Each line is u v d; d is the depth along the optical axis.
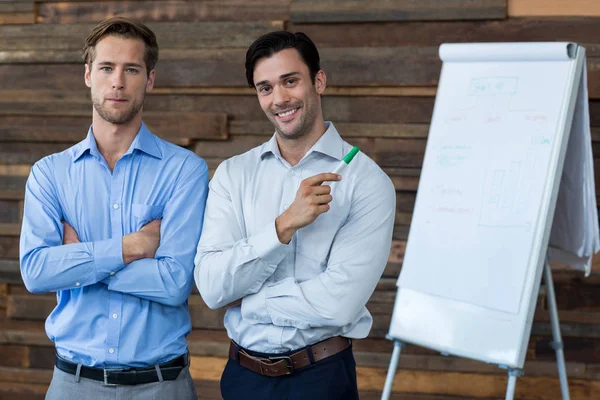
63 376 2.04
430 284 2.46
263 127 3.21
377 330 3.17
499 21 3.05
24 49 3.34
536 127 2.39
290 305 1.89
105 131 2.08
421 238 2.53
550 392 3.07
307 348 1.92
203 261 1.96
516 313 2.28
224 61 3.21
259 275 1.90
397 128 3.12
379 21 3.12
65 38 3.31
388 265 3.16
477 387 3.12
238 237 2.00
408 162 3.14
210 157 3.27
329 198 1.83
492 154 2.45
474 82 2.55
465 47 2.57
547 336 3.08
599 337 3.04
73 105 3.30
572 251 2.51
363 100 3.17
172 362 2.06
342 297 1.89
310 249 1.95
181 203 2.06
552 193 2.31
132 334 2.02
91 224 2.06
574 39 3.02
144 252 2.01
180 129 3.23
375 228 1.96
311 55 1.97
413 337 2.48
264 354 1.94
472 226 2.42
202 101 3.27
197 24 3.23
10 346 3.38
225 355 3.23
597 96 2.99
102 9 3.30
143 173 2.09
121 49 2.01
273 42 1.93
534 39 3.04
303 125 1.96
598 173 3.02
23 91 3.34
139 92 2.04
